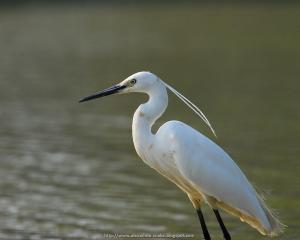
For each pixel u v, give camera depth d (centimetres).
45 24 4703
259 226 851
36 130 1814
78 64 3050
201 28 4525
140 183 1357
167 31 4397
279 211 1147
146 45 3762
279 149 1588
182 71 2856
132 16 5256
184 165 838
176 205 1228
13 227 1104
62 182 1359
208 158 838
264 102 2155
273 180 1341
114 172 1432
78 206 1215
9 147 1636
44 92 2378
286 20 4816
